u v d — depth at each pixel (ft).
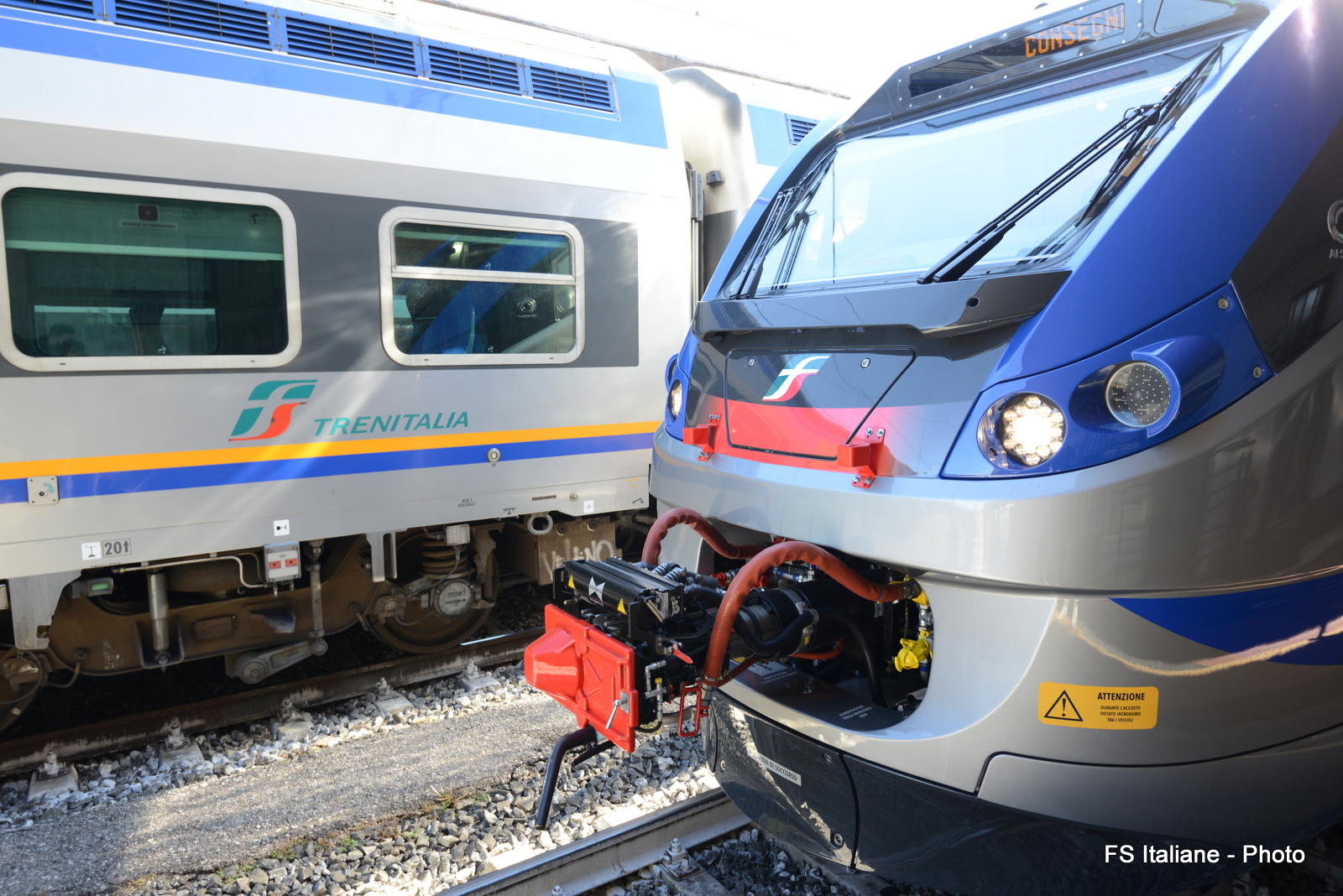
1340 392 6.71
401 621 17.15
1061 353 6.42
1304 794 7.04
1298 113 6.81
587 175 16.89
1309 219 6.71
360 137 14.51
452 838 10.53
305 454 14.33
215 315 13.53
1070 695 6.30
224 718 14.57
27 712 15.64
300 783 11.85
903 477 7.01
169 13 13.28
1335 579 6.81
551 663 7.72
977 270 7.70
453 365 15.61
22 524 12.30
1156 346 6.21
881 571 8.70
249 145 13.56
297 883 9.80
